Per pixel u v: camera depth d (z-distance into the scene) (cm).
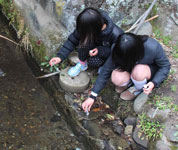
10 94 277
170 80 271
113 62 230
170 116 241
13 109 265
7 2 356
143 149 237
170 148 225
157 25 337
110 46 268
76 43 275
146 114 246
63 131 254
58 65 294
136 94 262
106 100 272
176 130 232
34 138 245
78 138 250
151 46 232
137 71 238
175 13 330
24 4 333
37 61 307
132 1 310
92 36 227
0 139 239
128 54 208
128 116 256
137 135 239
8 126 250
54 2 299
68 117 261
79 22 222
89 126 249
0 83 286
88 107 247
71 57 295
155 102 252
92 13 221
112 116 260
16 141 240
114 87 277
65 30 305
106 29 246
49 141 244
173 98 255
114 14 309
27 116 261
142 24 324
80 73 285
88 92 277
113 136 243
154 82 240
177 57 301
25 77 298
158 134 235
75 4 291
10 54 321
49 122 260
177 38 326
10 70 302
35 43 311
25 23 327
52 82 285
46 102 277
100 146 234
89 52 262
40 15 316
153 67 251
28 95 280
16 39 338
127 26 326
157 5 336
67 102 266
